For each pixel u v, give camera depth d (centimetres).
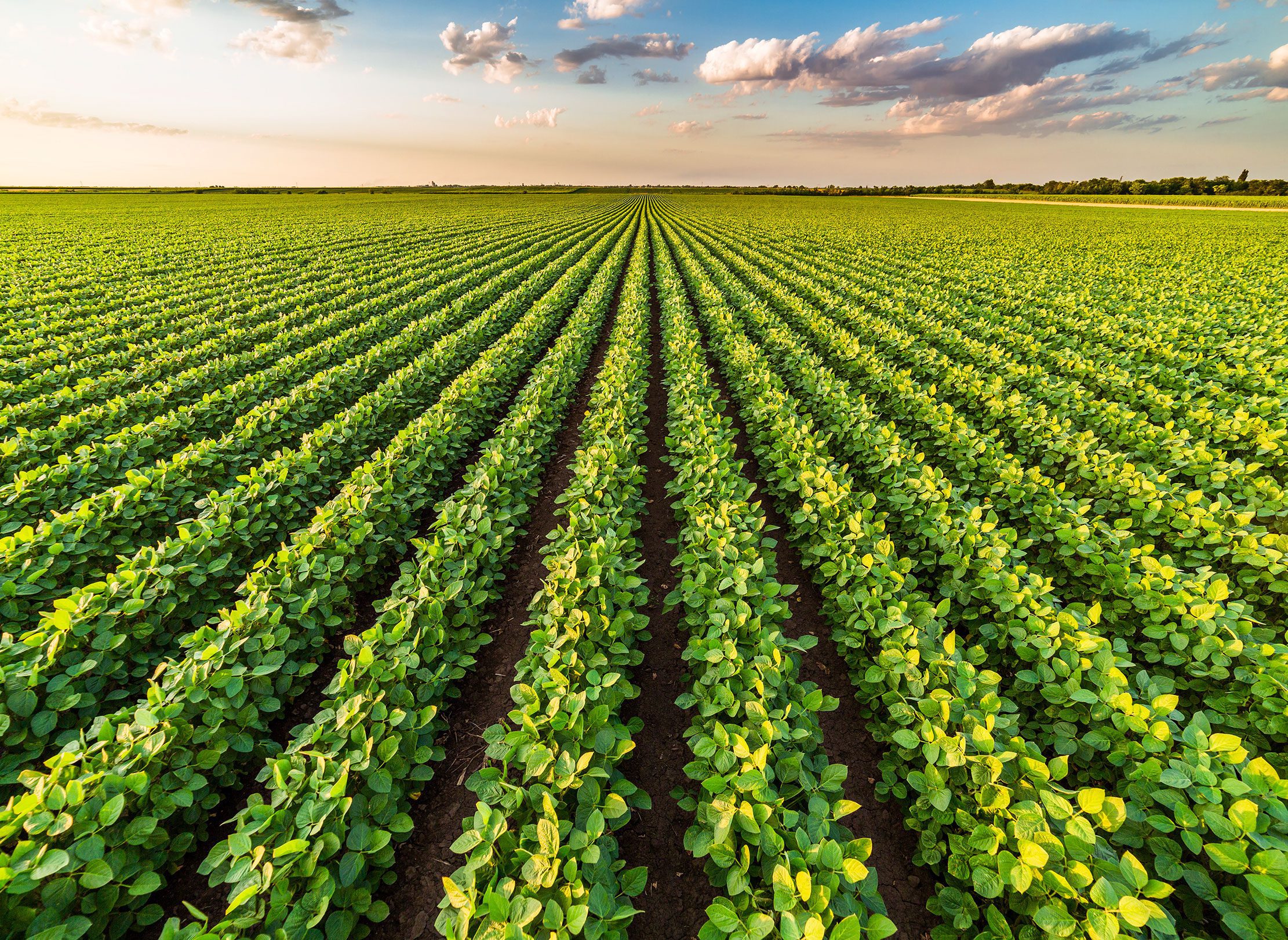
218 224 5834
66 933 309
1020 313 1892
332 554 620
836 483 708
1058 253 3600
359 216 7125
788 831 344
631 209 9644
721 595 530
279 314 2039
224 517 638
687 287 2848
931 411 963
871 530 595
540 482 952
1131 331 1534
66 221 5931
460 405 1081
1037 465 884
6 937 299
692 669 534
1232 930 279
